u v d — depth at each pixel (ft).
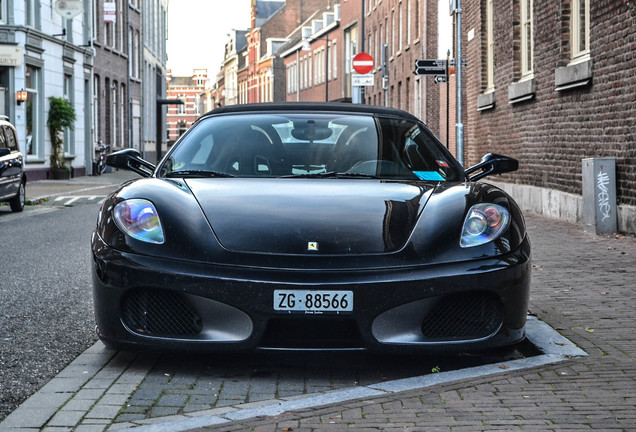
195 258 14.32
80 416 12.30
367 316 13.94
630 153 34.47
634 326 17.53
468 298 14.57
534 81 48.85
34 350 16.81
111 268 14.70
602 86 37.70
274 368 15.39
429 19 113.09
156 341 14.44
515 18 53.47
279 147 18.04
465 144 85.51
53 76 98.43
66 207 59.72
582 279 23.85
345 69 207.62
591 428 11.22
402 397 12.77
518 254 14.96
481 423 11.51
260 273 13.99
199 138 18.54
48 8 96.58
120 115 140.87
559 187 44.86
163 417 12.18
